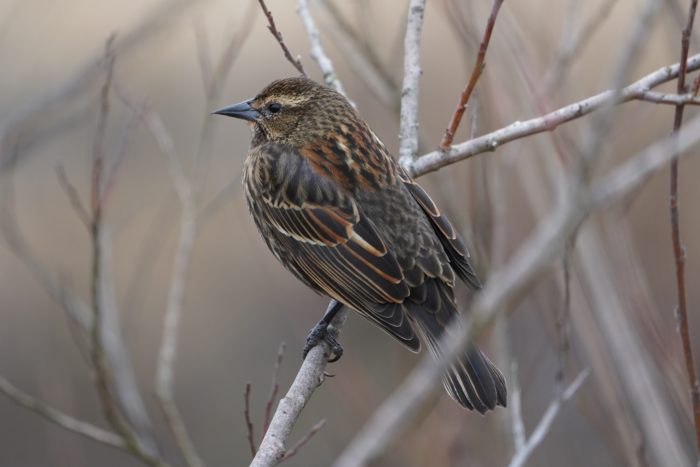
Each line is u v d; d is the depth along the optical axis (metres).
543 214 10.49
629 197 10.77
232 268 19.97
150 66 19.22
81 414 17.80
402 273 9.45
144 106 13.61
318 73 18.77
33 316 19.00
